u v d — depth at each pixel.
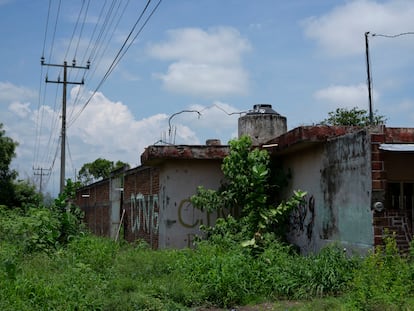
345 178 10.38
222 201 13.73
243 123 16.64
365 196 9.55
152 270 10.66
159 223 15.63
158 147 14.27
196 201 13.79
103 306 8.00
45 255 12.42
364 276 8.00
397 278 7.80
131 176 20.38
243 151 13.48
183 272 10.18
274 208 13.33
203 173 14.78
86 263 11.55
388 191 12.20
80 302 7.89
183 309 8.27
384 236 9.16
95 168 54.31
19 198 34.19
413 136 9.85
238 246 11.88
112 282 9.40
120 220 22.19
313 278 9.14
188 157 14.34
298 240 12.77
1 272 8.90
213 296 8.99
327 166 11.25
